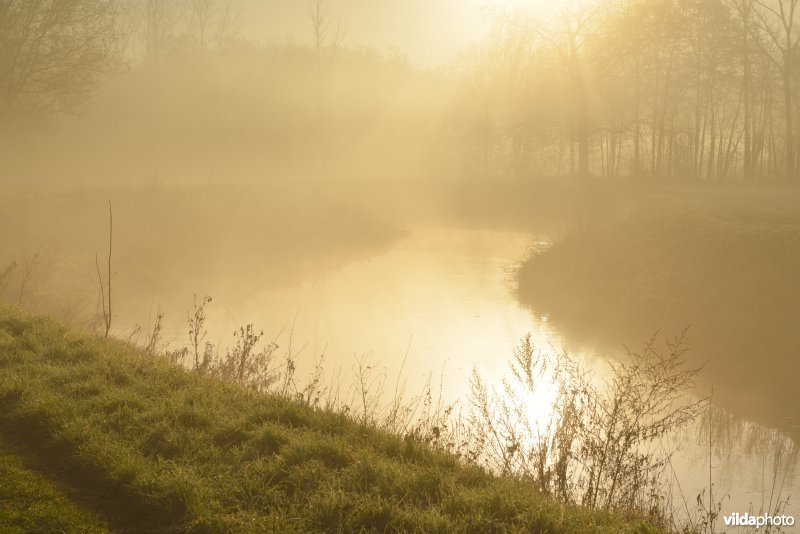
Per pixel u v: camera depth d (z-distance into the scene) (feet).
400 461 23.29
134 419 24.75
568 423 31.37
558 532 18.79
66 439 23.03
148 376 30.27
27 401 25.53
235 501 19.58
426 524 18.44
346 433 25.32
